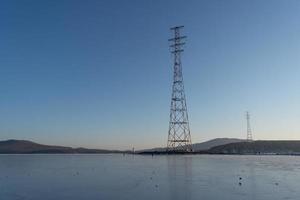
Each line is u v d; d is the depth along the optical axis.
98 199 44.81
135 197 45.88
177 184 58.66
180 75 191.75
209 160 147.88
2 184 61.28
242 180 64.56
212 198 44.94
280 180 64.69
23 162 147.25
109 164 123.94
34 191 52.22
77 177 73.38
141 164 120.06
